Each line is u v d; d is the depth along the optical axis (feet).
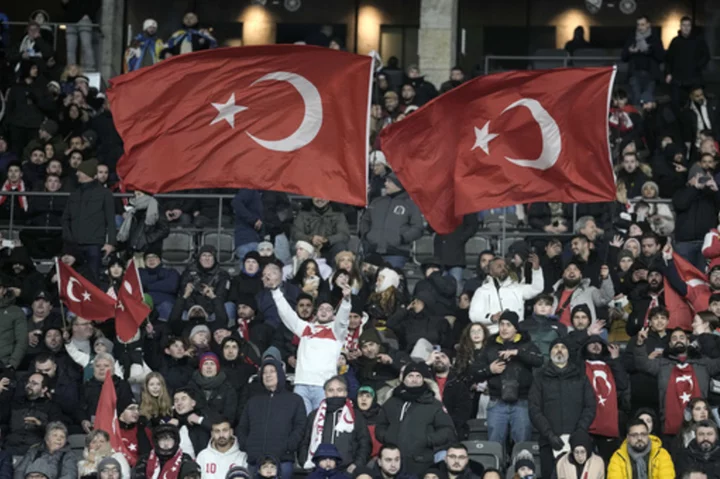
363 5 227.40
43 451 126.93
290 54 133.28
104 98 197.88
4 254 166.30
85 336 141.38
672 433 129.29
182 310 144.25
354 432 124.77
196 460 124.26
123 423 130.00
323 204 160.56
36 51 197.57
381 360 134.31
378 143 175.22
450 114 134.92
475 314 142.20
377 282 144.25
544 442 125.80
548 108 134.62
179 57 133.28
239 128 133.69
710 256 153.48
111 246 158.30
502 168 134.82
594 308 144.56
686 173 175.94
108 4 220.64
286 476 124.98
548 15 225.15
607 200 134.72
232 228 173.99
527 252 151.33
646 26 197.77
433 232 169.68
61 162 177.68
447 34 220.23
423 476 122.52
